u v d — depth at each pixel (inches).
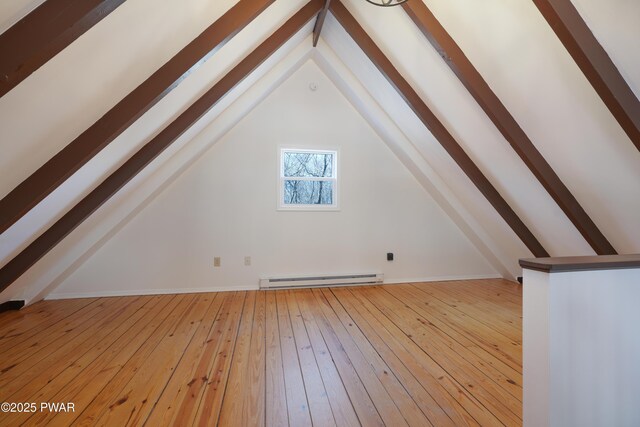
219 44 70.2
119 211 121.9
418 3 80.0
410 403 59.6
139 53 57.5
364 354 80.1
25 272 98.4
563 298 42.4
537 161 89.5
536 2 56.1
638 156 68.3
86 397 60.7
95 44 47.9
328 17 115.2
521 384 66.8
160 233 138.8
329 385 65.6
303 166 157.2
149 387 64.5
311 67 153.9
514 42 70.2
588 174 83.2
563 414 42.6
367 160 160.2
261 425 53.0
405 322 104.2
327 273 155.3
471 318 108.7
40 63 39.4
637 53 53.6
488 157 108.0
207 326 99.7
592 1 52.2
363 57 116.8
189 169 141.5
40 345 85.0
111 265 134.3
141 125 80.5
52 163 61.8
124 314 111.2
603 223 93.0
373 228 161.2
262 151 148.7
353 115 158.6
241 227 146.7
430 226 167.8
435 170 143.6
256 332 94.6
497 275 176.1
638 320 46.5
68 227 92.6
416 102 109.8
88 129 62.9
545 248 127.2
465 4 72.4
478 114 95.1
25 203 61.1
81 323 102.1
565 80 67.6
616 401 45.1
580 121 72.7
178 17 58.3
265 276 147.9
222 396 61.4
